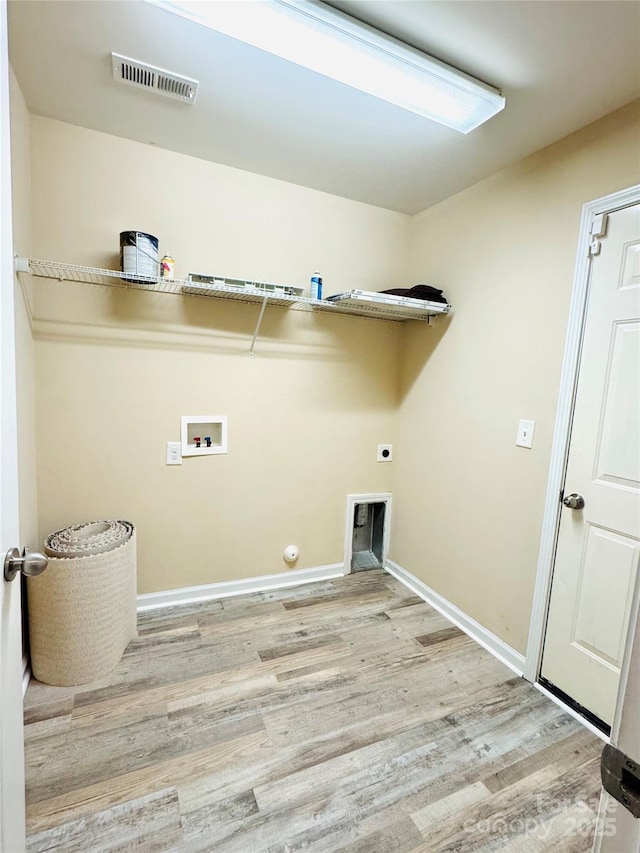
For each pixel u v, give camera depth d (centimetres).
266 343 237
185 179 207
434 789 134
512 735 156
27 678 171
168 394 217
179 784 132
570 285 171
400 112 163
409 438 272
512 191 197
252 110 167
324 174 219
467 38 127
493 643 206
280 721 158
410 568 270
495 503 207
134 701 164
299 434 254
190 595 237
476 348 218
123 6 121
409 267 272
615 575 157
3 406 80
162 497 222
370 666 191
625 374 153
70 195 187
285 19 118
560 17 118
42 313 189
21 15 124
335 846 116
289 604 240
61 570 164
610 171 157
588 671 165
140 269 181
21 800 89
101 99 165
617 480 157
